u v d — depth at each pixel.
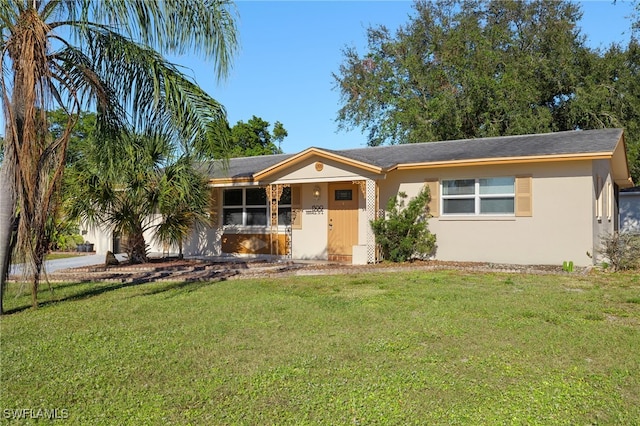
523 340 5.82
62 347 5.80
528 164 12.88
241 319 7.12
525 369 4.86
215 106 8.79
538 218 12.78
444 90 29.23
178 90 8.57
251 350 5.58
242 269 13.03
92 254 19.95
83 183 13.21
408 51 31.98
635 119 27.11
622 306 7.68
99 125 8.89
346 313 7.39
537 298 8.32
